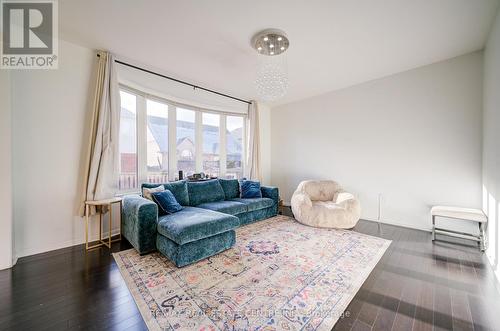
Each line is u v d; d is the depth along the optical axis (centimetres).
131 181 330
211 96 429
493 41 226
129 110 326
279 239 283
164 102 371
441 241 280
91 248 252
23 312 145
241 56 290
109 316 143
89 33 239
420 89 328
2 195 200
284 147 518
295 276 194
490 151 240
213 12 205
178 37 246
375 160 376
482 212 259
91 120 264
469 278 193
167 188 312
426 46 270
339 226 324
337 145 425
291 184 506
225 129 477
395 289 176
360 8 200
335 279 190
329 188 397
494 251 216
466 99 293
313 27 228
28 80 231
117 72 296
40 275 191
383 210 367
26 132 230
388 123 360
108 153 274
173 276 192
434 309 152
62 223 253
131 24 223
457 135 301
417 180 334
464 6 199
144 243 234
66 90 254
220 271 201
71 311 147
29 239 232
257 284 181
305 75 354
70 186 258
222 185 394
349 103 405
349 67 325
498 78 212
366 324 137
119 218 305
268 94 338
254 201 365
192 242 216
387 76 358
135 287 175
